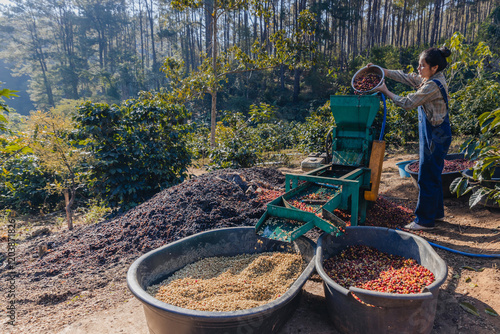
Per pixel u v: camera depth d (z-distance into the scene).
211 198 4.70
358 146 4.09
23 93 79.38
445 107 3.64
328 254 3.09
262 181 5.79
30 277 3.73
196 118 36.03
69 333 2.63
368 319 2.18
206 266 3.21
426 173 3.91
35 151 5.94
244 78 42.47
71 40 72.88
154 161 6.65
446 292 2.86
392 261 2.96
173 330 2.17
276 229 2.93
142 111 6.82
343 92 10.44
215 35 12.99
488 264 3.14
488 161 3.03
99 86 68.25
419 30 44.88
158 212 4.65
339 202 3.44
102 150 6.25
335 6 40.72
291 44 13.84
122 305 3.02
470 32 42.91
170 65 13.98
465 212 4.51
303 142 12.67
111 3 72.19
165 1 54.72
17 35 74.56
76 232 5.25
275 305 2.10
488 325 2.38
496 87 9.25
